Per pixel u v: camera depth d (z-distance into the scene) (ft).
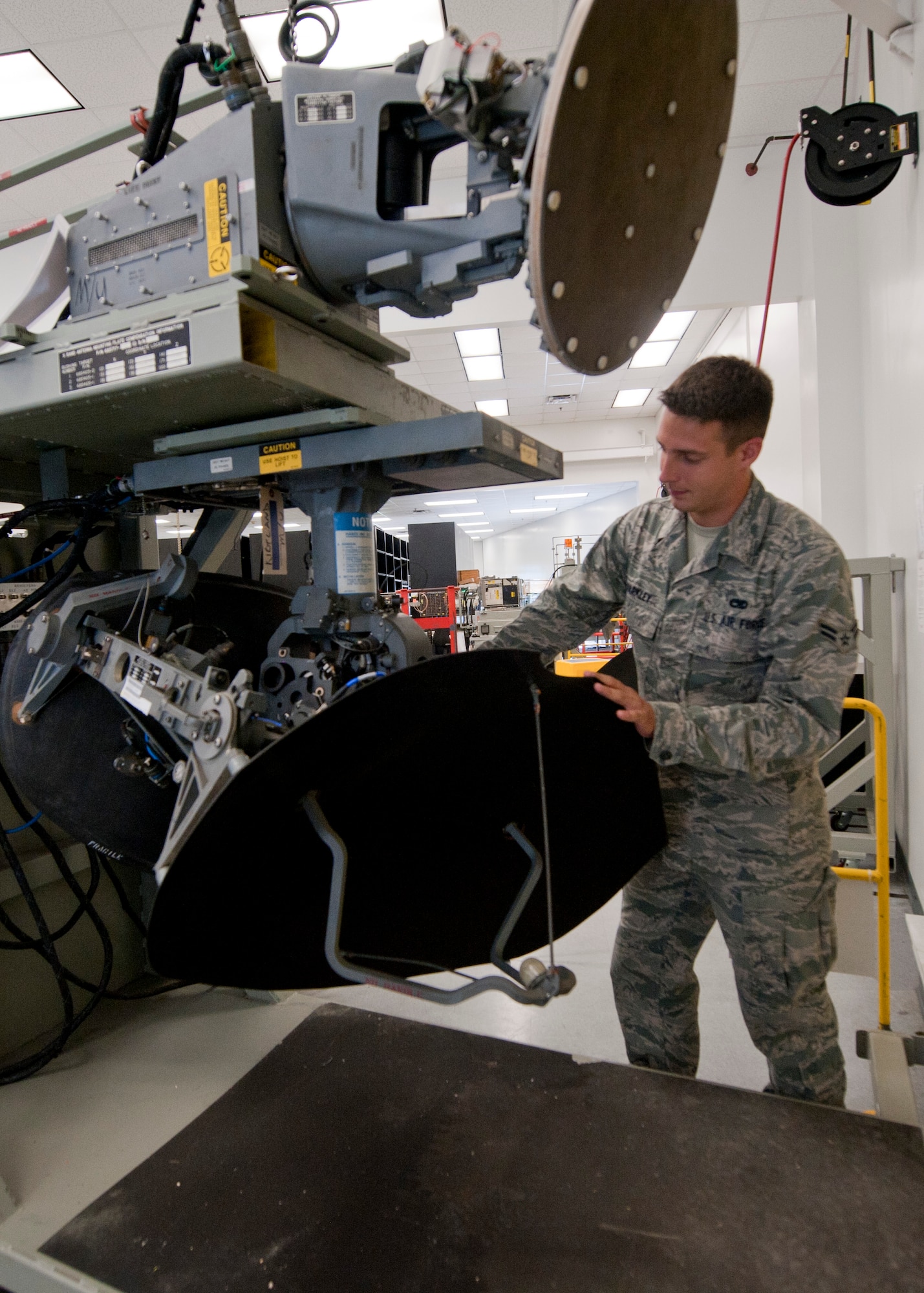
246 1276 2.77
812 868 3.96
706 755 3.46
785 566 3.82
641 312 3.19
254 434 3.76
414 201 3.28
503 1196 3.07
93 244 3.70
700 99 2.76
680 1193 3.01
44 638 3.91
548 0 11.84
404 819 3.39
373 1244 2.88
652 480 39.29
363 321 3.88
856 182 8.18
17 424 4.03
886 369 11.44
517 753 3.48
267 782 2.63
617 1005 4.58
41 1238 3.80
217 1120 3.67
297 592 4.08
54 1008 5.80
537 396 31.48
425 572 21.74
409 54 3.08
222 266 3.26
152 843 4.19
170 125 3.95
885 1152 3.18
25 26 11.89
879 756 5.90
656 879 4.35
